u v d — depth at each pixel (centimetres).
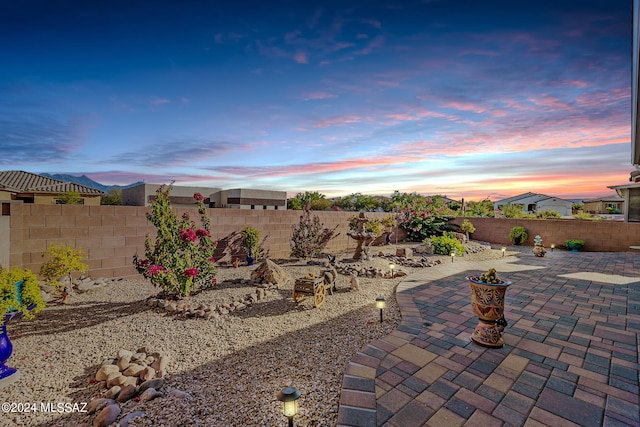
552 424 230
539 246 1131
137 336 390
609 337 400
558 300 571
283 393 211
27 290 314
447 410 246
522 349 362
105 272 629
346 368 312
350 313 495
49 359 329
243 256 857
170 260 514
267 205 2884
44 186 1911
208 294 555
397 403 255
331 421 235
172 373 306
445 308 515
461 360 333
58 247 558
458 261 1012
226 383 288
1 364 288
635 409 249
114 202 2897
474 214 2181
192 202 2589
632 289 654
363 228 914
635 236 1228
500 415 240
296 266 829
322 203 3030
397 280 729
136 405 252
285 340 388
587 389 279
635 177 1239
